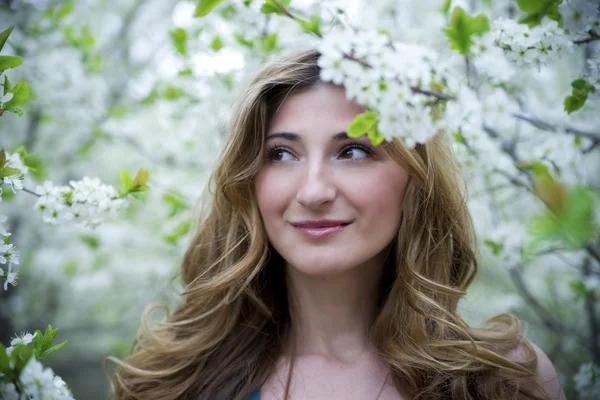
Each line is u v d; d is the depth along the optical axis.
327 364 1.22
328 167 1.09
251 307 1.35
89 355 4.07
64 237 3.22
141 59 3.25
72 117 2.60
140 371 1.31
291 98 1.12
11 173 0.98
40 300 3.69
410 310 1.21
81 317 3.83
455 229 1.31
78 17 3.23
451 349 1.18
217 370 1.28
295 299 1.28
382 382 1.19
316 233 1.09
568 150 0.93
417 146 1.21
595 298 1.94
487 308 2.62
